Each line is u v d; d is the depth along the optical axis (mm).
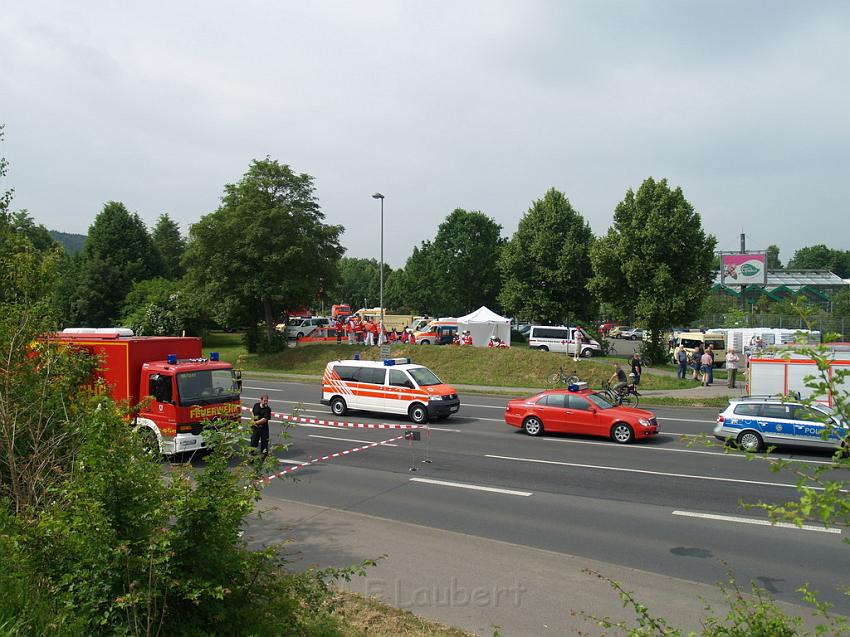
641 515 10445
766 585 7555
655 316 36062
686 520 10164
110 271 59469
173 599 4375
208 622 4453
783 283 77938
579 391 18344
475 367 33625
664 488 12227
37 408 6637
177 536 4391
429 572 7922
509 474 13398
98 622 4082
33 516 5156
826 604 4125
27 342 7164
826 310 49406
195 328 48781
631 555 8555
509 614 6727
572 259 50469
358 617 6492
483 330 42625
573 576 7801
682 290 35750
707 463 14523
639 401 25125
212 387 14281
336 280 43469
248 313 43531
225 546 4617
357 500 11367
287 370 39188
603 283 37594
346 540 9172
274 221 40031
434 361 34812
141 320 47312
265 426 14242
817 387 3453
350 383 21719
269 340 42719
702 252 36031
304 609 5336
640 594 7258
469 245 65875
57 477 6301
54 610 4266
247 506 4746
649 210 36812
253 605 4715
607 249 37594
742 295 61938
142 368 14195
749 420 15594
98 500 4305
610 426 17188
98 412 4625
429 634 6164
